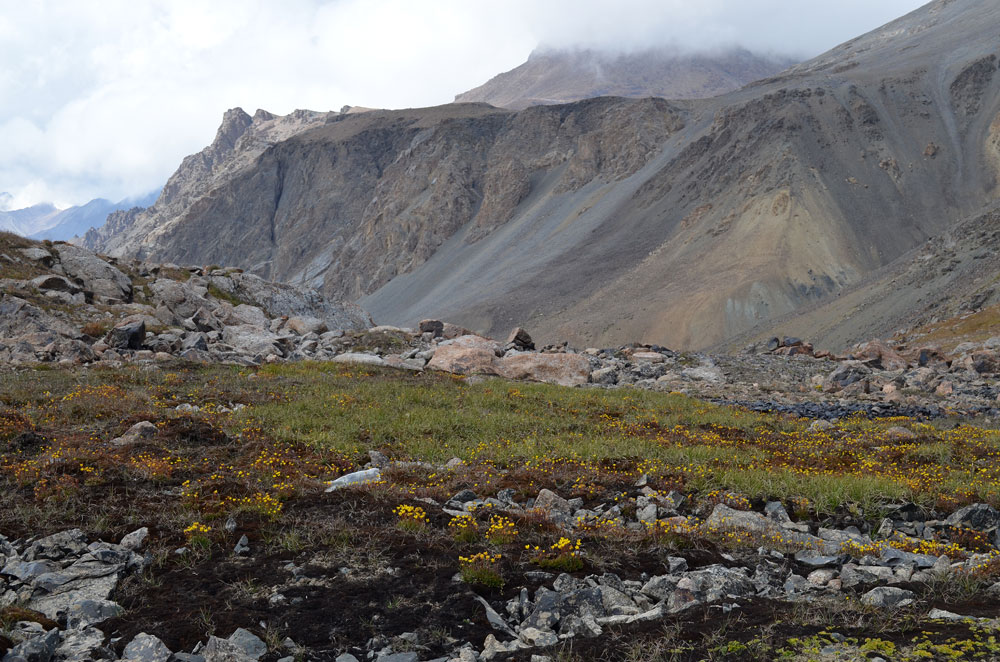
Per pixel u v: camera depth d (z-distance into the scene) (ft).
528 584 33.12
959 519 45.34
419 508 40.96
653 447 65.46
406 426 70.03
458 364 121.19
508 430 72.95
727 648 26.50
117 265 152.05
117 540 36.99
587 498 48.75
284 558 35.12
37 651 26.09
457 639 28.48
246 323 150.20
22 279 127.03
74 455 48.47
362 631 28.81
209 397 77.71
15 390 71.92
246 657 26.30
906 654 24.89
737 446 71.67
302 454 58.03
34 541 36.14
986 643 25.29
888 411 103.19
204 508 40.78
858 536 42.83
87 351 104.22
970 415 103.09
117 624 29.07
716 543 39.37
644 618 30.04
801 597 32.45
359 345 139.95
